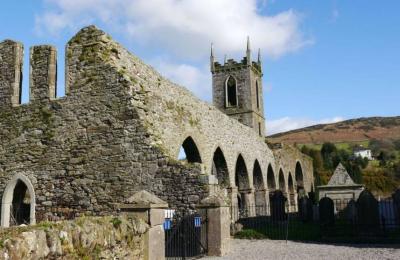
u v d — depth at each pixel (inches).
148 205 355.6
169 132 700.0
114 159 617.6
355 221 704.4
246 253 521.0
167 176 587.5
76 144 642.2
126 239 313.4
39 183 654.5
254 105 2018.9
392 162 2714.1
